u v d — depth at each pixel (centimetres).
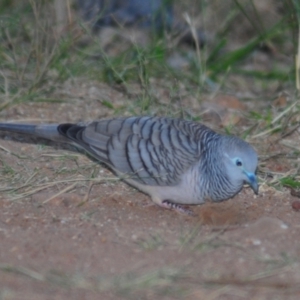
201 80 1797
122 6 1995
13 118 1588
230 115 1670
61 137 1342
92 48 1866
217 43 2080
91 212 1260
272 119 1638
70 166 1427
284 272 1091
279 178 1397
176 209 1300
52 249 1127
